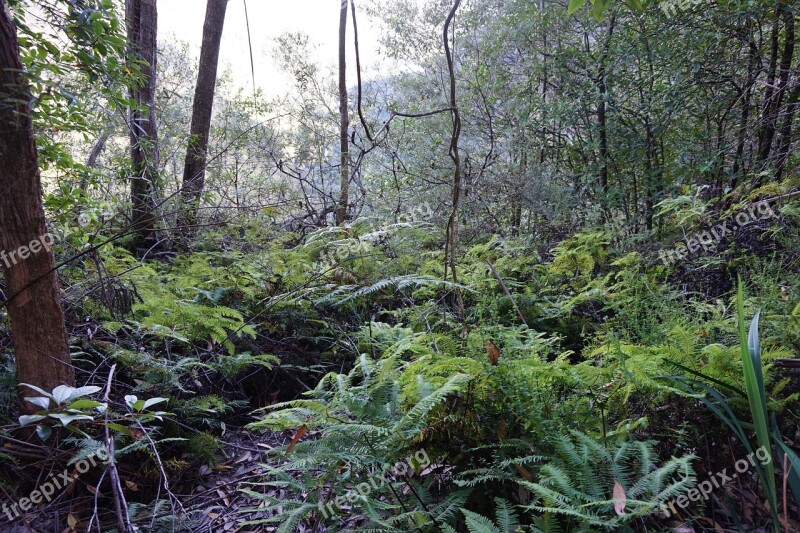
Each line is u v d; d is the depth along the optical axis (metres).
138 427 2.32
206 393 3.12
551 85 7.52
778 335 2.49
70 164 3.58
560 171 7.65
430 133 8.36
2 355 2.64
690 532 1.63
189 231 6.07
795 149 4.84
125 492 2.38
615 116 6.29
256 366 3.48
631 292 3.46
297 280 4.17
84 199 3.79
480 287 3.83
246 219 6.43
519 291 4.50
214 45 7.21
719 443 2.03
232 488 2.48
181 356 3.20
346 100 7.73
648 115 6.15
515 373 2.04
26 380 2.25
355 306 4.18
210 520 2.24
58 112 3.33
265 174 8.62
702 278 3.88
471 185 6.88
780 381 2.08
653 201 5.87
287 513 1.80
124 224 5.62
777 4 4.59
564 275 4.69
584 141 6.97
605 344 2.54
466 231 6.48
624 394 2.12
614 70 6.11
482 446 1.91
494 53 8.07
